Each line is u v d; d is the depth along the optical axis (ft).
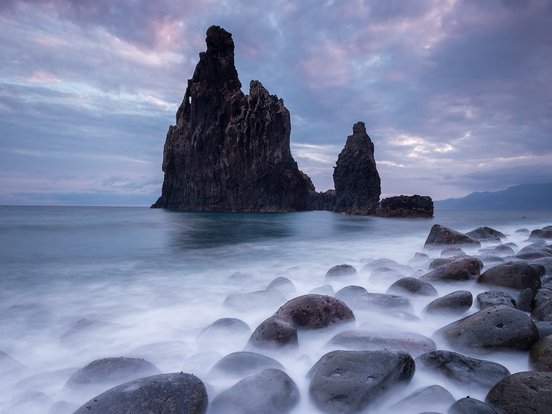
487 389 11.10
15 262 36.01
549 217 143.13
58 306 21.35
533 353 12.59
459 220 122.83
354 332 14.78
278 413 10.04
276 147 222.28
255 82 228.43
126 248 46.75
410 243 53.01
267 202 220.43
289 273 29.32
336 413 10.13
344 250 45.65
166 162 244.63
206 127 228.63
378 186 216.74
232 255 41.27
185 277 29.25
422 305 20.31
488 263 28.53
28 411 10.79
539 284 21.02
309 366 13.28
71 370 13.33
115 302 22.12
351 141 229.45
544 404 9.36
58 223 89.40
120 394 9.83
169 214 162.09
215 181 224.94
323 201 300.40
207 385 11.46
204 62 233.14
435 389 10.64
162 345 15.21
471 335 13.94
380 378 10.67
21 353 15.16
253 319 18.85
